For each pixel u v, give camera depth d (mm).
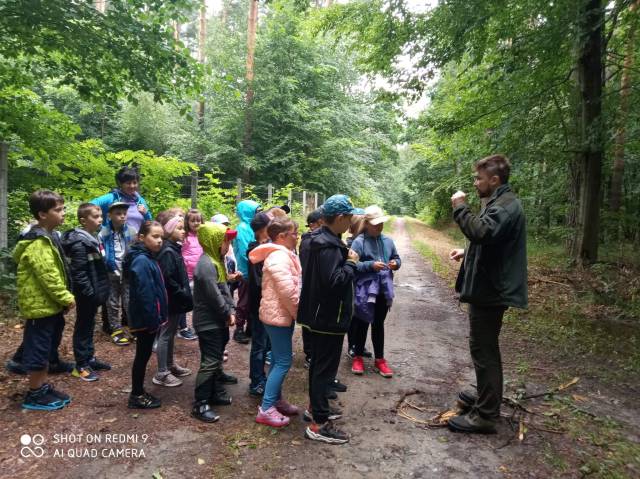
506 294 2891
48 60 5867
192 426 3029
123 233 4816
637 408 3584
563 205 12188
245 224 4797
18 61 6039
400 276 10297
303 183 20625
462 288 3238
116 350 4461
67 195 7078
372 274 4016
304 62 21125
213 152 19672
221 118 19938
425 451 2836
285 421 3078
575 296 7613
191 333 5094
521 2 7375
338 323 2820
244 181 19812
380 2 8734
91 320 3814
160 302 3248
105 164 7027
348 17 9359
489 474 2598
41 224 3223
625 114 7977
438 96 14016
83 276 3713
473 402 3320
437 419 3287
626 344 5266
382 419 3271
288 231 3117
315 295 2828
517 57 7820
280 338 3059
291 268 3055
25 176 6613
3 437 2783
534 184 13398
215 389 3449
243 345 4883
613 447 2910
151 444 2791
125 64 5777
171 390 3619
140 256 3172
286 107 20078
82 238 3801
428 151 19500
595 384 4062
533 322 6125
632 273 8820
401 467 2650
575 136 9117
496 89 8953
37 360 3086
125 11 5516
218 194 10477
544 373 4297
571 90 9125
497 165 3045
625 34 9008
